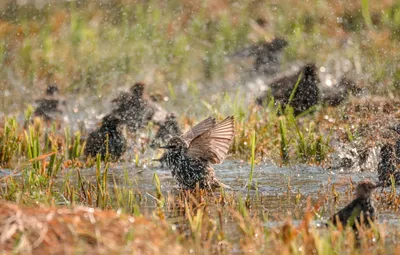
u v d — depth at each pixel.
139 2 69.19
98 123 45.47
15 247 21.17
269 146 39.38
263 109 46.44
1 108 49.25
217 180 32.44
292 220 26.39
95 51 61.12
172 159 32.47
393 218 26.67
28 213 22.48
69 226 22.02
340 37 61.62
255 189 32.09
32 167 33.25
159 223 24.50
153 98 47.25
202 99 51.25
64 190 30.48
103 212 23.09
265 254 22.33
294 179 33.97
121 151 39.38
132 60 59.41
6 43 62.75
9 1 68.19
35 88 54.19
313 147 37.72
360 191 25.33
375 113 43.62
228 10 67.50
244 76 56.31
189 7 68.25
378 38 60.28
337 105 46.59
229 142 32.03
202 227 24.61
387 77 52.12
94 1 69.38
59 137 41.69
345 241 22.97
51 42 62.59
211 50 60.84
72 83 55.00
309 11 65.81
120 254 21.03
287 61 58.22
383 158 32.81
